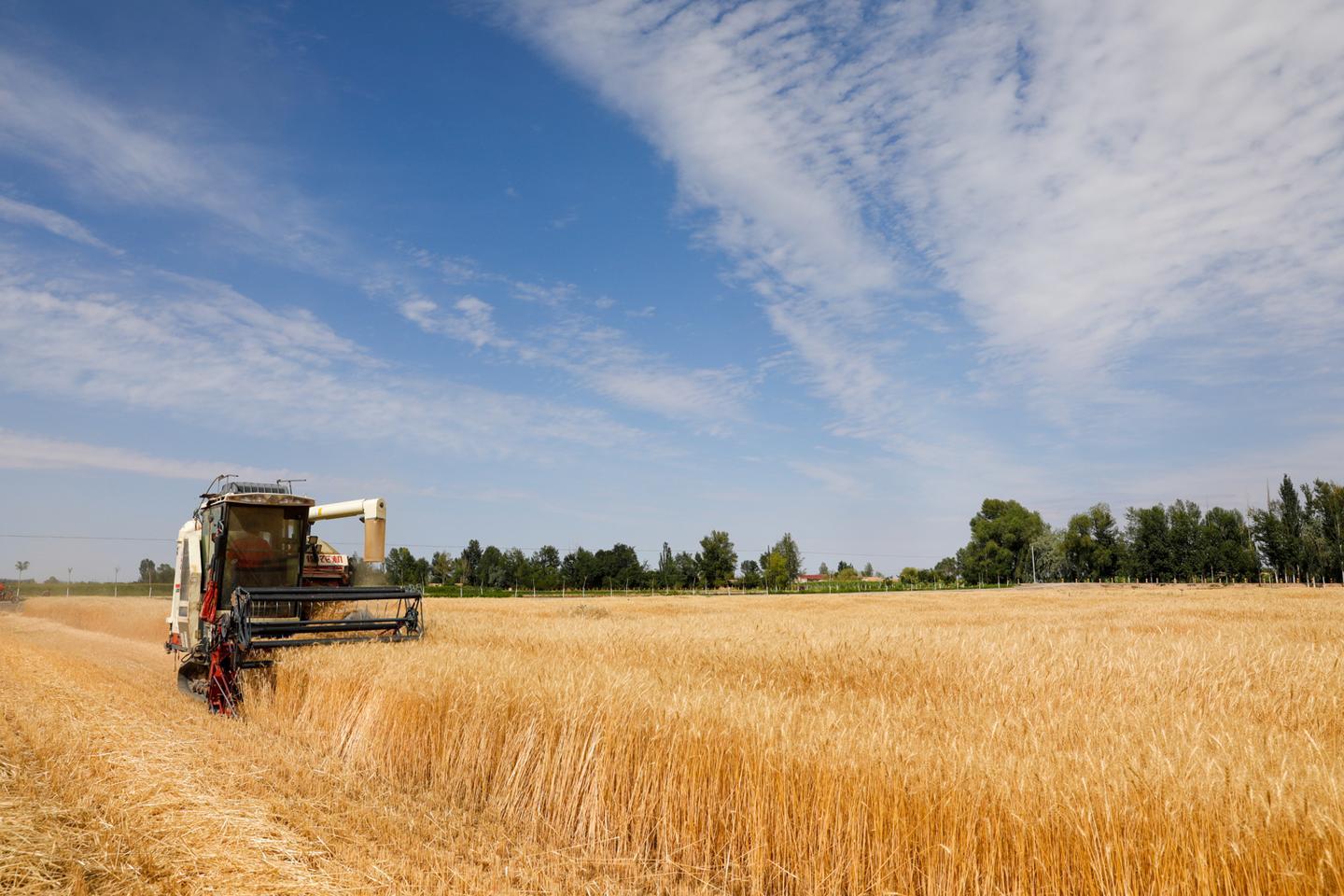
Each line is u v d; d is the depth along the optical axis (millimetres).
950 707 8523
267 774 8547
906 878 5406
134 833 6605
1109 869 4570
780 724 6598
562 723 7820
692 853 6520
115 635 28062
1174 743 5582
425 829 7125
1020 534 116875
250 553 14430
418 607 14172
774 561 91438
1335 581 85125
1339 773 4957
